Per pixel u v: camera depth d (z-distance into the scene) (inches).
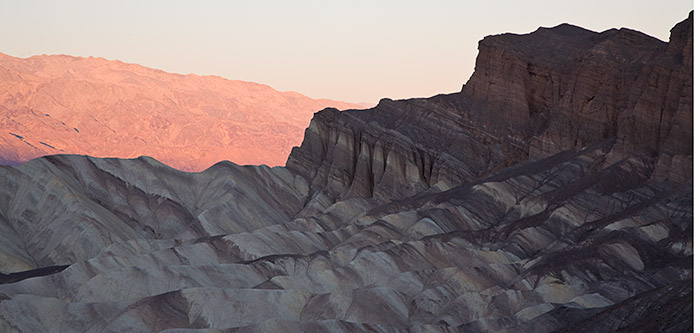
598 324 4702.3
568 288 5541.3
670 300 4613.7
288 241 7012.8
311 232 7249.0
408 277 5954.7
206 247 6835.6
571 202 6766.7
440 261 6333.7
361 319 5398.6
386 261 6225.4
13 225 7682.1
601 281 5664.4
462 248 6451.8
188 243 7106.3
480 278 5876.0
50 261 7308.1
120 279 6043.3
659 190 6658.5
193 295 5467.5
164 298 5452.8
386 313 5428.2
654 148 7081.7
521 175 7504.9
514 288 5659.5
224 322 5374.0
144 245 7012.8
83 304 5487.2
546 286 5526.6
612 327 4640.8
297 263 6441.9
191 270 6181.1
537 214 6914.4
